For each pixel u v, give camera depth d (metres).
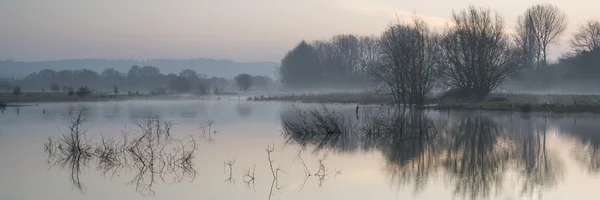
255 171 19.45
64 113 51.81
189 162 21.44
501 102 52.56
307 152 24.06
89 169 20.31
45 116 47.62
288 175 18.66
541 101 53.44
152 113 51.97
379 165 20.52
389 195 15.55
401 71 55.62
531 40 86.44
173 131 33.66
